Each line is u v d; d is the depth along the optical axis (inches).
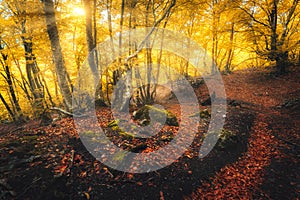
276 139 197.0
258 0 376.5
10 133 196.9
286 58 404.5
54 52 223.8
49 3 215.6
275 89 375.2
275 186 138.1
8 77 354.6
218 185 141.0
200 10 478.9
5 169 116.2
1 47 305.7
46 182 113.2
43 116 234.5
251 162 167.2
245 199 128.1
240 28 446.3
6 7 285.9
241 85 454.6
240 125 228.1
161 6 373.4
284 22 409.1
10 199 99.4
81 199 112.0
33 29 258.7
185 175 143.4
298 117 234.5
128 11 307.7
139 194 121.6
